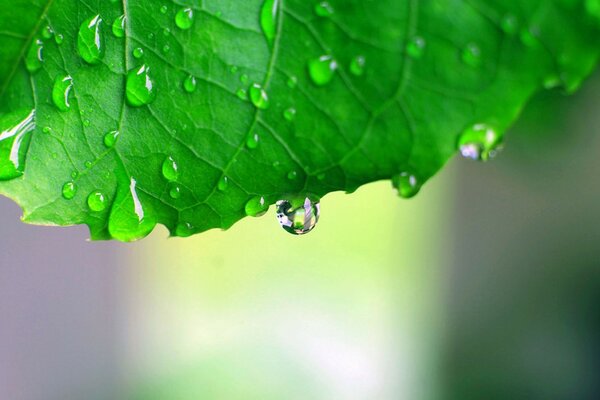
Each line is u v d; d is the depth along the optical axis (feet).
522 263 1.28
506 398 1.28
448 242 1.38
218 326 1.62
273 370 1.57
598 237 1.19
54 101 0.47
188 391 1.51
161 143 0.46
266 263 1.76
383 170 0.45
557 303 1.25
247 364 1.56
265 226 1.77
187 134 0.46
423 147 0.45
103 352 1.49
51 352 1.44
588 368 1.20
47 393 1.43
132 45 0.46
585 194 1.12
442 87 0.44
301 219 0.46
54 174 0.47
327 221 1.84
